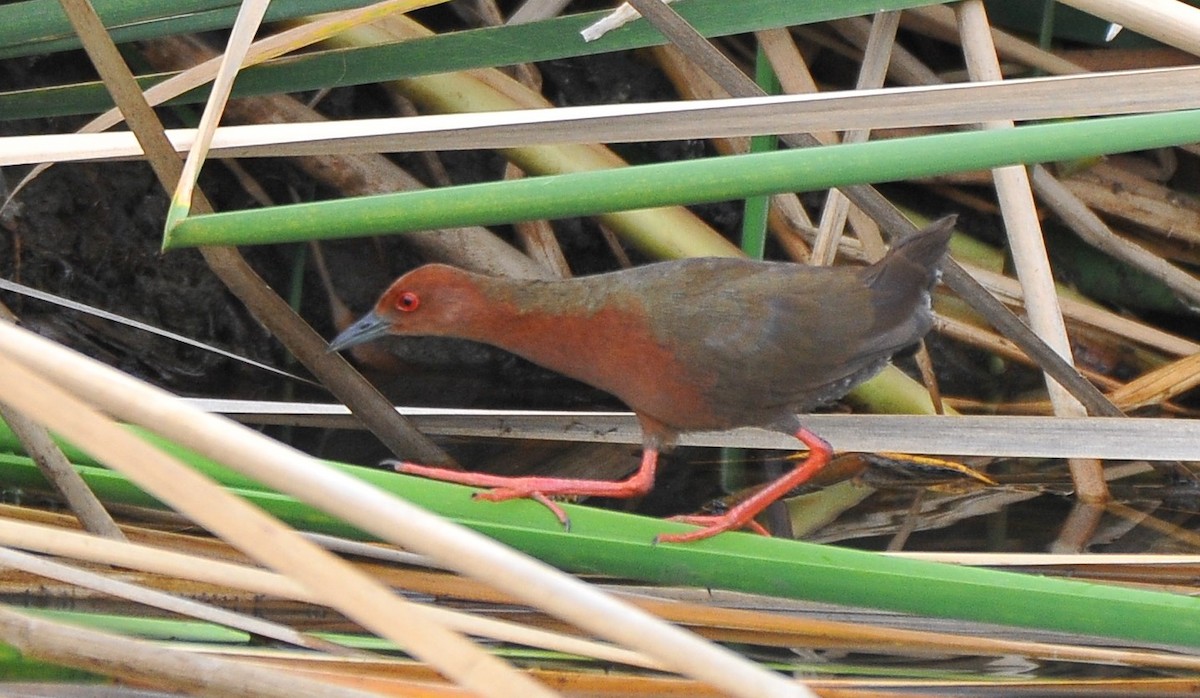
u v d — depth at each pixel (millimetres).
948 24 9773
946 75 10047
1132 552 8141
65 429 3289
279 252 10531
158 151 5824
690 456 9281
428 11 9891
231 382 10375
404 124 5723
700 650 3316
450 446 8883
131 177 10047
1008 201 8336
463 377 10742
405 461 7496
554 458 9102
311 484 3283
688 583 5703
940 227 7133
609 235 10406
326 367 7141
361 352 10711
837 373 7113
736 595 6773
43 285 9891
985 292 7758
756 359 6953
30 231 9805
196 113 9180
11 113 7734
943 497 9227
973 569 5473
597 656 5492
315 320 10703
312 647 6008
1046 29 9430
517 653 6512
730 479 9266
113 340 10109
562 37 7066
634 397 7180
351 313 10641
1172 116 4965
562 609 3324
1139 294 10680
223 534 3350
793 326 6996
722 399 7062
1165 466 9477
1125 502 9172
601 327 6984
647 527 5867
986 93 5480
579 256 10727
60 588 6406
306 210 5027
